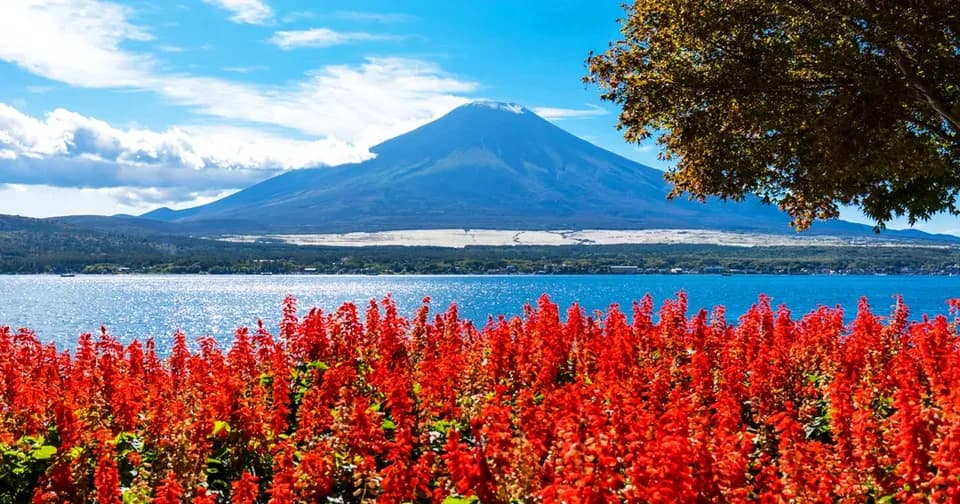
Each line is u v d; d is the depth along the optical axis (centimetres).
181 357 1731
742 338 1884
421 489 1041
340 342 1795
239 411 1251
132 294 17738
